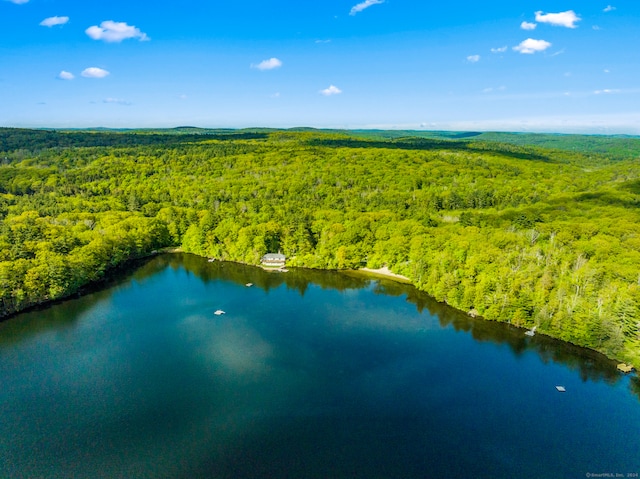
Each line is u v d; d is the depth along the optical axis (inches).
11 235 6742.1
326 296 6432.1
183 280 7185.0
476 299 5649.6
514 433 3486.7
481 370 4394.7
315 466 3097.9
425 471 3078.2
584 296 5118.1
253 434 3412.9
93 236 7578.7
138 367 4394.7
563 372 4370.1
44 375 4242.1
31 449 3233.3
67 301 6190.9
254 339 5027.1
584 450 3321.9
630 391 4067.4
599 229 7204.7
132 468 3061.0
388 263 7460.6
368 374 4293.8
